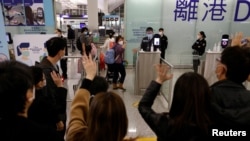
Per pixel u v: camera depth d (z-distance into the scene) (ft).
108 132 2.48
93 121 2.55
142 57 14.19
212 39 23.70
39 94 4.95
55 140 2.56
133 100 13.89
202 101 2.81
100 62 18.61
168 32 23.35
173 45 23.76
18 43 12.27
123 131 2.59
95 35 29.99
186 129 2.80
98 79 5.13
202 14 23.00
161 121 3.10
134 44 23.20
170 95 12.30
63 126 5.68
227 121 2.80
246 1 22.63
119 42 15.39
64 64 15.16
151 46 14.42
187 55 23.89
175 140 2.89
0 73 2.40
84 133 2.75
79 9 68.80
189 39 23.61
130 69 23.00
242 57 3.11
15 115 2.40
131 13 22.61
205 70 14.21
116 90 15.81
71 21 54.70
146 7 22.53
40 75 4.93
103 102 2.56
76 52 33.47
